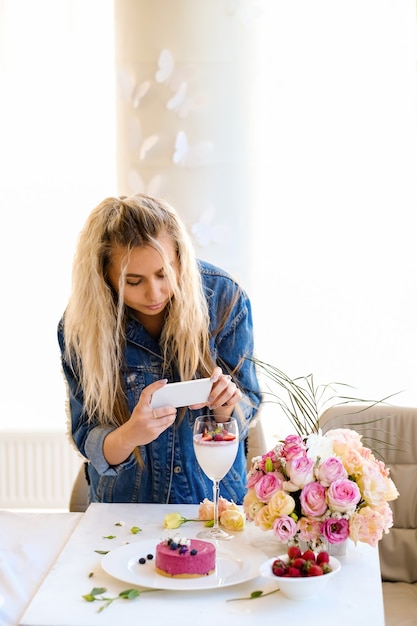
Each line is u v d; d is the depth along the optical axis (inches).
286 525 61.6
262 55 130.8
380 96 135.7
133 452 77.2
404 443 92.0
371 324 138.4
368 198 137.2
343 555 63.4
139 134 130.9
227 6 127.6
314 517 62.1
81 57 143.3
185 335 75.6
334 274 138.7
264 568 56.9
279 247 139.0
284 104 136.6
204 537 66.5
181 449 78.2
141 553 62.3
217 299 79.2
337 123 136.6
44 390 151.1
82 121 144.9
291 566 56.3
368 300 138.3
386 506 62.9
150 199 74.5
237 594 56.5
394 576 91.2
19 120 145.0
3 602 58.4
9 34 142.7
